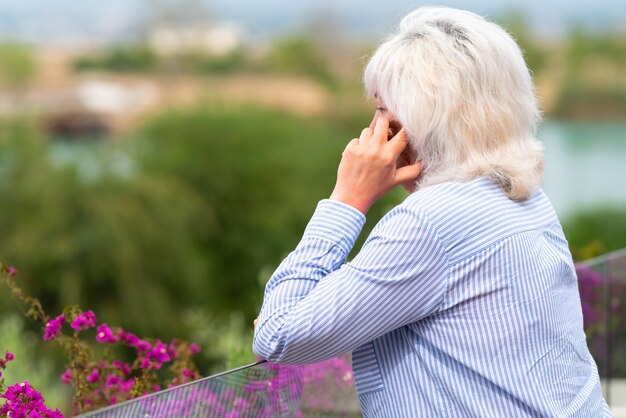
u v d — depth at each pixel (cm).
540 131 184
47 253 2177
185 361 243
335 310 154
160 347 224
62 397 371
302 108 3631
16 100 3662
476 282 156
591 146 3553
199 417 168
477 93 161
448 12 170
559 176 3184
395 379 161
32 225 2205
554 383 158
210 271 2700
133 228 2247
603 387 268
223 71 4044
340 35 3906
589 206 1923
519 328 155
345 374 210
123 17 4209
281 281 162
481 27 166
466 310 156
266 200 2838
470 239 156
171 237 2291
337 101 3675
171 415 163
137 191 2306
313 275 161
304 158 2909
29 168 2298
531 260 159
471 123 161
